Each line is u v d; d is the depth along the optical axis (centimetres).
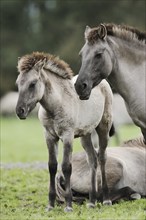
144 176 1653
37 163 2522
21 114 1418
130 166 1636
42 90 1455
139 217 1341
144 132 1425
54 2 7844
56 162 1505
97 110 1558
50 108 1477
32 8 8081
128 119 4247
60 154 2697
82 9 7219
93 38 1385
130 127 4722
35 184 1928
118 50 1399
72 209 1480
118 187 1609
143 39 1416
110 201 1571
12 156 2886
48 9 7931
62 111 1480
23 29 7762
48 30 7456
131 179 1627
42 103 1476
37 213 1493
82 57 1391
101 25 1382
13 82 7075
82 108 1524
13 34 7581
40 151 3128
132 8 7075
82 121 1524
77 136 1547
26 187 1872
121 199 1599
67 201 1483
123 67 1399
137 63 1403
